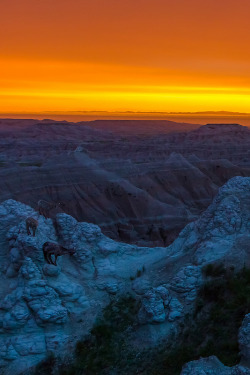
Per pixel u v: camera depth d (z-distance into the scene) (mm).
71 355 18578
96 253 23109
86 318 20000
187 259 22062
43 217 23406
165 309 19438
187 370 14719
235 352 16562
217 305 19172
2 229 21953
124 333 19438
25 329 18719
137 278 21922
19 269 20469
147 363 17953
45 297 19188
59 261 21969
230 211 22672
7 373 17875
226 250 21297
